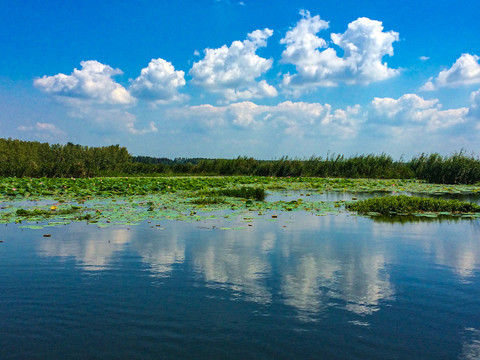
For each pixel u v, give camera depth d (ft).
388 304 13.76
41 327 12.08
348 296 14.47
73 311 13.19
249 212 36.04
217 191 53.78
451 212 35.40
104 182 68.44
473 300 14.12
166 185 63.72
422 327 12.08
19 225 28.94
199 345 10.95
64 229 27.37
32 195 51.26
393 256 20.06
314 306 13.58
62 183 64.80
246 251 21.11
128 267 18.12
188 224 29.63
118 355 10.44
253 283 15.88
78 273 17.21
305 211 36.94
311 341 11.18
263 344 11.01
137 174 111.65
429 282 16.02
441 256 20.03
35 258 19.71
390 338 11.37
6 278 16.53
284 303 13.83
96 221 30.68
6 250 21.42
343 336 11.47
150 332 11.69
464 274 17.03
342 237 24.75
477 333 11.70
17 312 13.15
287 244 22.82
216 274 17.06
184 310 13.23
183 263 18.76
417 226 28.66
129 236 25.11
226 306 13.53
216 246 22.30
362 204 37.88
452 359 10.32
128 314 12.92
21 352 10.64
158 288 15.30
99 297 14.39
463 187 67.56
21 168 90.84
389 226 28.78
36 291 15.02
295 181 84.48
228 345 10.94
